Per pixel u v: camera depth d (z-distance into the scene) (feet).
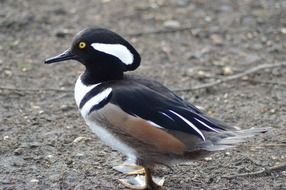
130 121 29.35
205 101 43.11
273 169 33.81
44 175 33.06
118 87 30.25
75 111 40.93
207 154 29.99
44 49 50.67
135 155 30.30
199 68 48.32
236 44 52.65
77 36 31.35
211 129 29.45
